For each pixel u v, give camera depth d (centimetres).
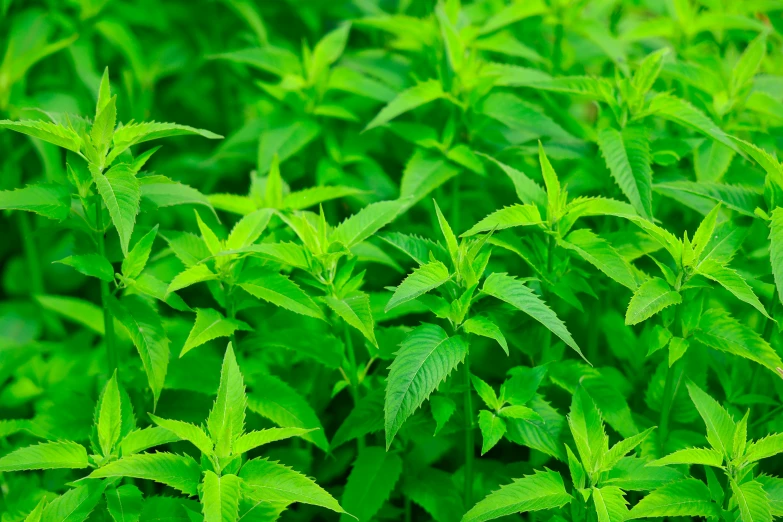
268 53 136
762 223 122
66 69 149
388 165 141
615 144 121
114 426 111
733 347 114
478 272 113
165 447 122
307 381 125
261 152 132
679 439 120
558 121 136
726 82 132
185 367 119
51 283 146
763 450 110
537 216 116
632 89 122
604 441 112
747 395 121
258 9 155
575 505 113
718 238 118
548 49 143
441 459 129
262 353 126
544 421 115
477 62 132
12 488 122
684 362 120
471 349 129
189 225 142
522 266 130
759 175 128
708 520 113
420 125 133
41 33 145
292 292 115
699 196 122
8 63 137
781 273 113
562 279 119
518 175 120
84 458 111
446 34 130
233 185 145
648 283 113
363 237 117
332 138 136
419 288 110
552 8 137
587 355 129
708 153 127
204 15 155
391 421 109
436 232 133
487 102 130
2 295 146
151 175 115
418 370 110
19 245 147
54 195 114
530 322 123
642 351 127
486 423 114
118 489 112
